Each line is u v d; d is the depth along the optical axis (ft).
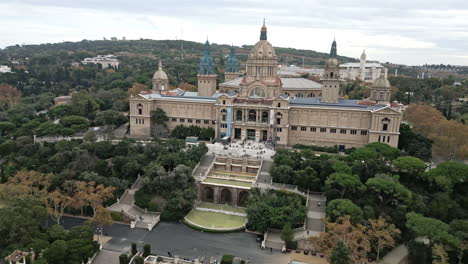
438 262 341.00
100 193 464.24
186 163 546.26
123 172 549.95
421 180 499.51
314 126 647.56
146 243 419.95
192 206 495.82
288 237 401.49
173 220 479.82
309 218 448.24
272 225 437.17
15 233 369.71
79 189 470.39
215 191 527.81
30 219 389.19
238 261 383.45
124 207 496.23
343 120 630.74
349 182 444.96
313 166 524.52
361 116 618.85
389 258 397.60
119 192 517.14
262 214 437.99
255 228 447.42
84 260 368.89
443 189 476.54
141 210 494.18
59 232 389.60
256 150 617.21
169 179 505.66
